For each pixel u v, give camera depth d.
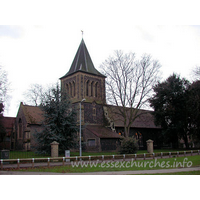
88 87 48.22
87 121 45.59
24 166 20.70
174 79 48.94
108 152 40.09
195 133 46.62
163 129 50.16
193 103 44.25
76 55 51.69
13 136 50.84
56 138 29.95
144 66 40.00
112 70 41.44
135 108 41.66
